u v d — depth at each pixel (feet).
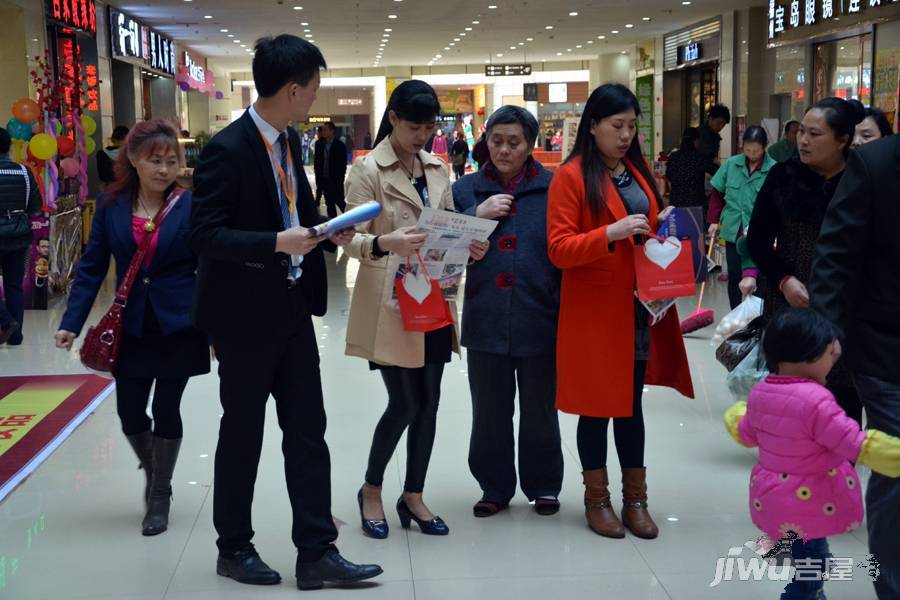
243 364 9.62
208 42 82.23
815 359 8.05
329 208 49.78
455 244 10.47
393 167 10.94
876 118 12.55
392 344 10.69
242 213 9.38
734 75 65.57
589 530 11.41
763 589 9.71
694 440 14.94
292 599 9.64
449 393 18.07
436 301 10.59
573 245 10.43
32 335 24.13
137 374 11.39
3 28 38.34
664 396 17.69
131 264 11.24
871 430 7.79
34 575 10.25
